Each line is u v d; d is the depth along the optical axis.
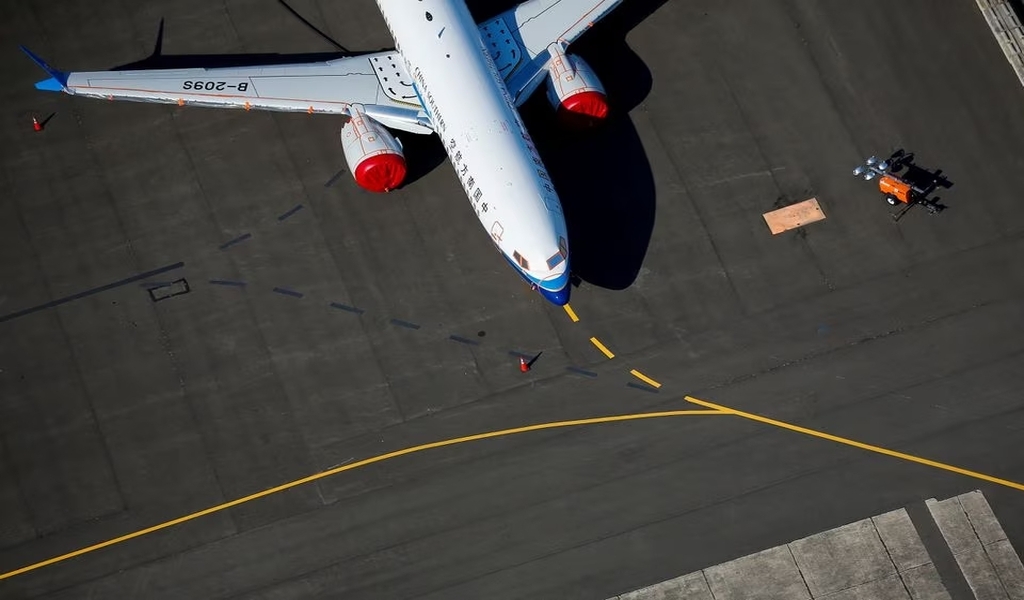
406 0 55.06
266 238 56.53
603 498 50.84
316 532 50.91
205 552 50.78
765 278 54.88
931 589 48.66
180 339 54.69
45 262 56.28
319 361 54.06
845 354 53.12
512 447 52.00
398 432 52.59
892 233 55.47
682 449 51.59
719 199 56.56
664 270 55.22
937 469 50.69
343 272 55.69
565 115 55.72
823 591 48.84
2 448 52.91
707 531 50.09
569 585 49.41
